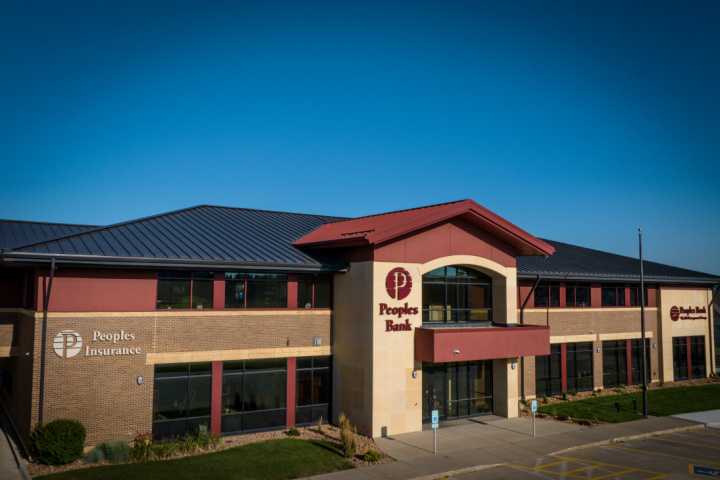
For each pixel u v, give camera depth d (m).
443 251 28.12
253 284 25.61
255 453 22.08
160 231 27.41
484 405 30.55
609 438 25.89
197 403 23.73
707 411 32.09
